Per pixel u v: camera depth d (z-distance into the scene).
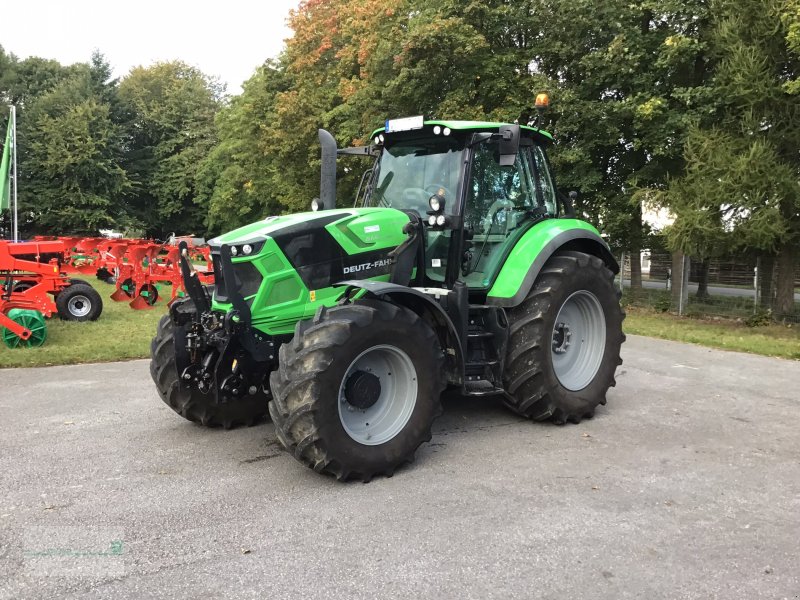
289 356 3.74
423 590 2.68
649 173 13.28
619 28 12.59
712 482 3.88
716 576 2.80
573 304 5.41
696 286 13.67
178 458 4.33
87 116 37.56
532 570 2.84
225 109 32.56
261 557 2.96
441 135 4.91
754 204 10.41
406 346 4.00
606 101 13.26
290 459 4.32
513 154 4.50
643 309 14.48
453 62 13.20
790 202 10.77
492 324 4.82
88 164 36.91
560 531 3.22
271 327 4.12
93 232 38.62
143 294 13.96
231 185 30.14
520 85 13.73
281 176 21.16
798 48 9.91
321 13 19.33
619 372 7.33
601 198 14.10
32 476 3.98
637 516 3.40
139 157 42.81
